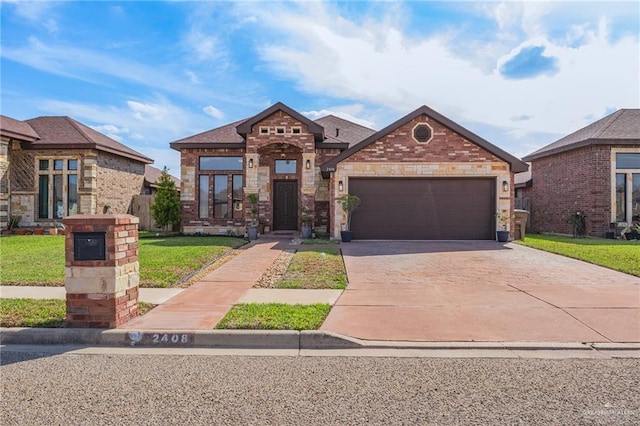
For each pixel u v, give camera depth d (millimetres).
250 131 16953
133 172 23297
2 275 8672
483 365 4301
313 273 9047
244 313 5844
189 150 19062
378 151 15586
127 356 4633
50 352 4770
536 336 5113
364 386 3771
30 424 3074
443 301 6789
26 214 19562
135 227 5832
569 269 9742
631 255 11414
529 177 24812
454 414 3227
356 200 15156
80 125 21188
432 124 15500
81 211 19359
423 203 15758
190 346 5008
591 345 4840
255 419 3143
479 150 15453
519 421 3115
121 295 5406
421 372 4113
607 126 18875
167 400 3477
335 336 4973
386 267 9938
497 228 15344
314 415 3207
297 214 18875
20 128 19250
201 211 19281
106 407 3346
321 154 18484
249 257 11516
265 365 4332
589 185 18266
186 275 9078
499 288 7762
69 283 5262
